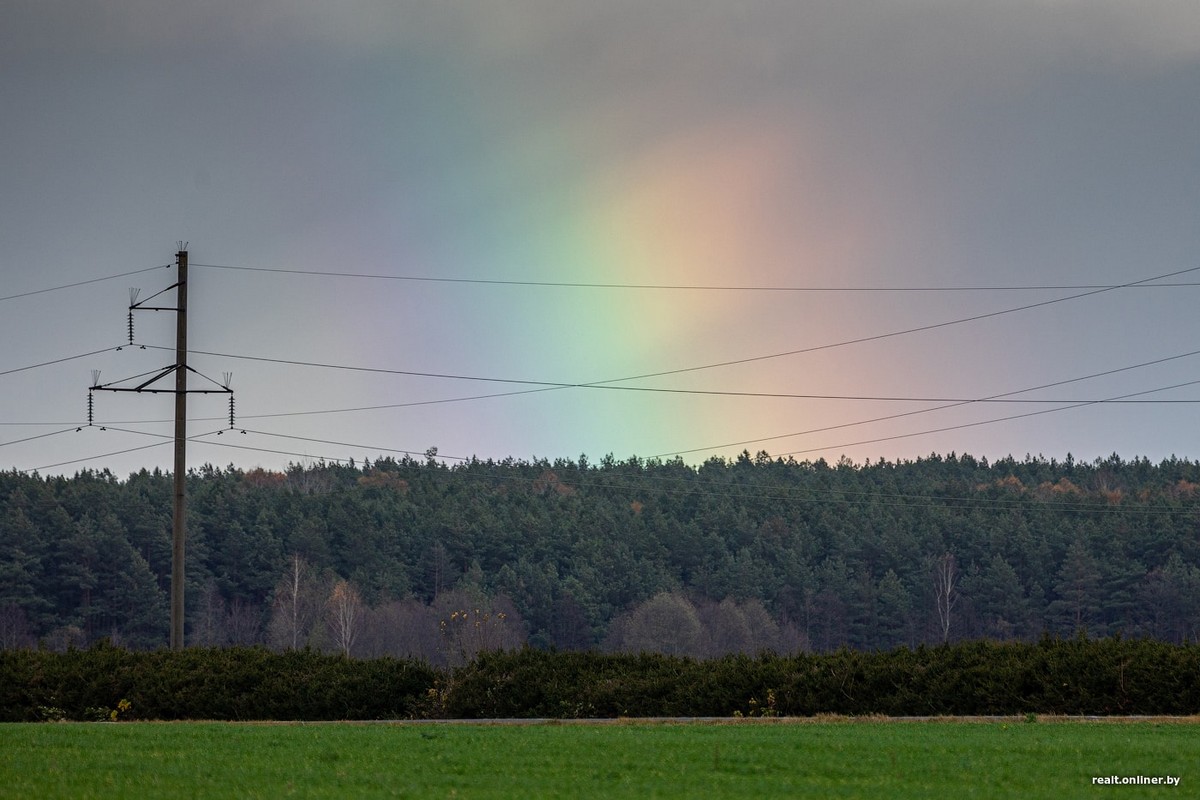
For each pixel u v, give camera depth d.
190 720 55.47
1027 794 29.28
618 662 58.69
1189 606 169.88
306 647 61.62
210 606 174.50
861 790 29.91
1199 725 45.88
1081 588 178.12
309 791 29.61
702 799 28.56
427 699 57.12
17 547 170.50
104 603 170.12
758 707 53.97
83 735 43.06
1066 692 52.00
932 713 52.72
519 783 30.98
